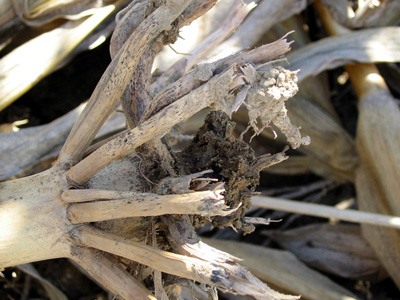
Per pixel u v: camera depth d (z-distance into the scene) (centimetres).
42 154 21
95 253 12
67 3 22
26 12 22
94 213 11
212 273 10
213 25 23
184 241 11
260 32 25
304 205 25
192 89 11
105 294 24
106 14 22
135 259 11
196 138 13
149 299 12
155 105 11
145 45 11
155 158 13
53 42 22
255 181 13
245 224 13
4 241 12
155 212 10
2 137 21
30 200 12
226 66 11
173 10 11
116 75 12
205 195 10
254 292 10
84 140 13
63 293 24
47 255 12
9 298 24
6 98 21
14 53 21
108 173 13
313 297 26
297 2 26
